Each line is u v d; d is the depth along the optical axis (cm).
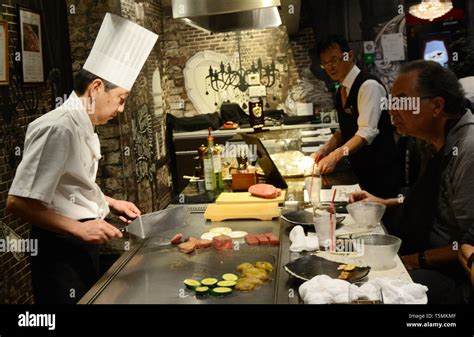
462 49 555
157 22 727
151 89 665
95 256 242
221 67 764
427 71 212
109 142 496
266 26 421
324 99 744
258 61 756
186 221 226
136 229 212
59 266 232
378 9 682
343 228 222
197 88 773
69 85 465
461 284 206
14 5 374
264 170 318
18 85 377
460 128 210
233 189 305
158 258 201
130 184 526
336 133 412
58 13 448
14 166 365
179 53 767
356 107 377
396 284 156
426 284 203
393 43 679
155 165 651
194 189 322
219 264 191
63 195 230
